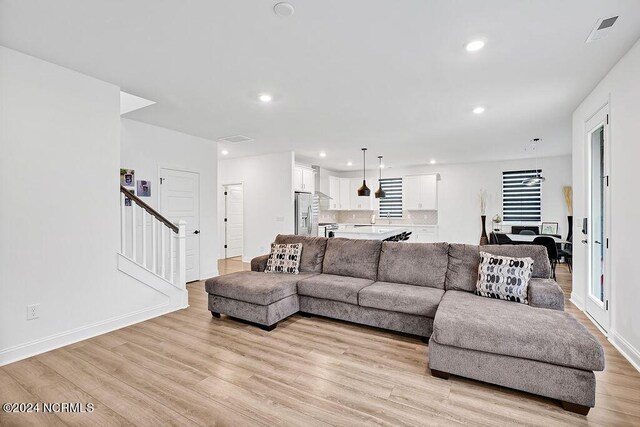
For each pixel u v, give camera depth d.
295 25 2.16
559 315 2.26
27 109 2.55
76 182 2.85
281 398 2.00
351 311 3.21
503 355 2.04
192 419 1.80
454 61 2.67
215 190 5.65
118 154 3.18
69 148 2.81
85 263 2.92
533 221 7.32
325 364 2.45
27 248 2.55
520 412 1.87
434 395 2.04
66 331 2.78
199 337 2.96
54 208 2.71
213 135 5.22
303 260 3.97
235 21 2.11
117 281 3.19
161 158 4.74
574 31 2.22
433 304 2.76
